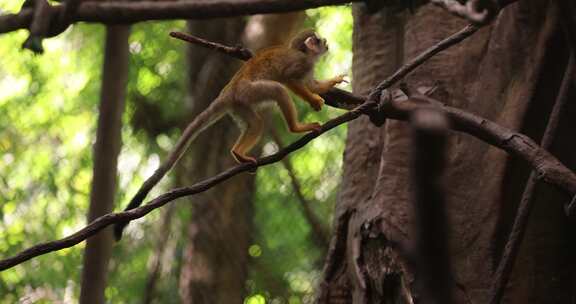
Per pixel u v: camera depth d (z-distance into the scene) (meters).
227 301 20.17
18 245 23.05
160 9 9.61
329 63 24.48
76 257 23.08
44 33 9.35
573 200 7.61
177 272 22.23
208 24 20.95
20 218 23.94
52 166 24.86
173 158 9.80
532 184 8.71
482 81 10.79
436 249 2.26
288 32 19.34
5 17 9.59
